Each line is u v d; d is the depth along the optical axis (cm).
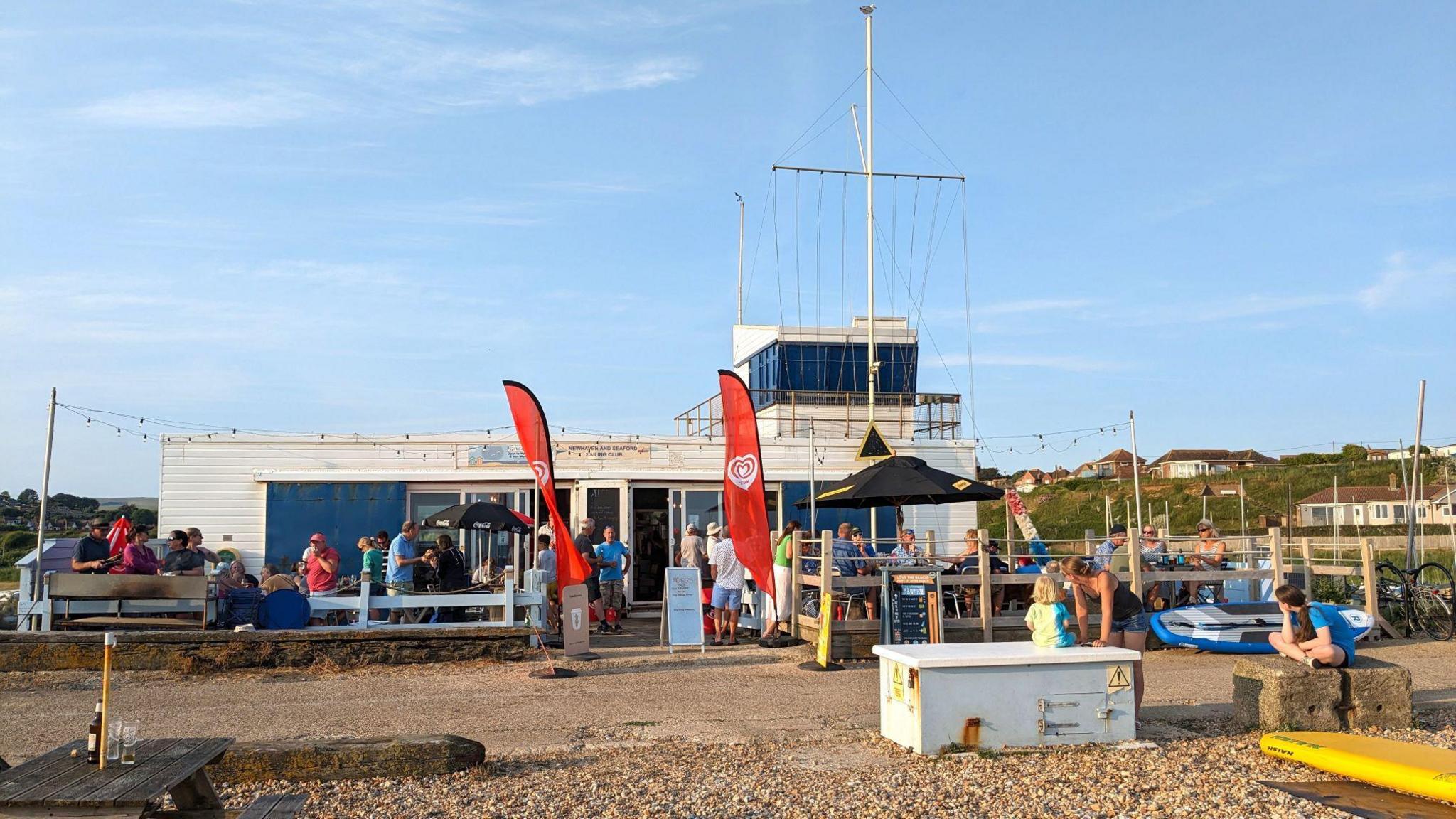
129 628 1392
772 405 2712
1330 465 5919
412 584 1595
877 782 780
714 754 869
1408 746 813
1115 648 914
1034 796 744
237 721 1018
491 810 711
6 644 1308
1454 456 5394
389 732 964
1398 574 1739
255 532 2070
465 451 2147
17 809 525
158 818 638
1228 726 966
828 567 1378
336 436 2125
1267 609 1485
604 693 1161
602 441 2195
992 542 1596
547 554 1653
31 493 6394
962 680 868
